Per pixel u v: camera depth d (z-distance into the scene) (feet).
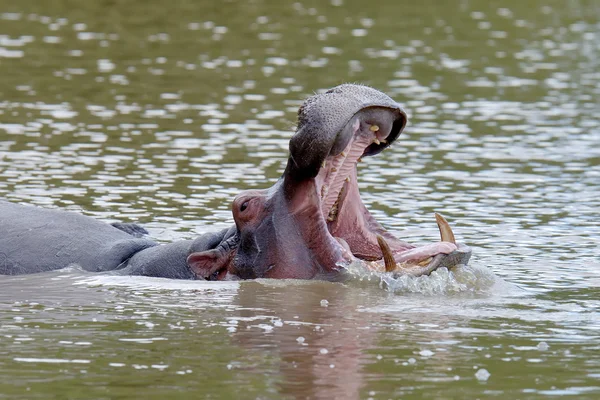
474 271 52.21
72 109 104.01
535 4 200.75
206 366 39.04
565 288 51.39
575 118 105.19
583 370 38.88
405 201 72.43
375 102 48.14
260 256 51.26
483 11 189.57
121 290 50.80
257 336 42.86
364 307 47.32
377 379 37.73
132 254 56.39
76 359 39.78
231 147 89.30
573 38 163.32
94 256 56.13
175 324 44.70
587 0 208.33
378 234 51.34
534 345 41.86
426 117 104.68
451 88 120.67
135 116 101.65
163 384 37.09
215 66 130.41
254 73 126.11
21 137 91.04
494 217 68.03
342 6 188.96
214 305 47.80
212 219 66.03
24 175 77.36
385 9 187.21
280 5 187.73
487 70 133.28
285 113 104.06
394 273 50.31
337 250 50.67
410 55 142.31
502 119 104.32
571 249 60.03
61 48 140.77
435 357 40.27
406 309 47.11
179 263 53.78
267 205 51.31
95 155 85.05
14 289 51.26
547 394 36.45
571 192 75.66
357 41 152.76
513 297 49.55
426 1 198.49
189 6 182.91
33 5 177.99
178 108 105.91
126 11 175.52
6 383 37.09
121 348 41.19
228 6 184.14
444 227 51.88
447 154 88.79
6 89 112.98
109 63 131.23
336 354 40.55
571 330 44.01
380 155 88.28
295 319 45.47
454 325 44.65
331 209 51.26
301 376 37.96
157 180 77.10
